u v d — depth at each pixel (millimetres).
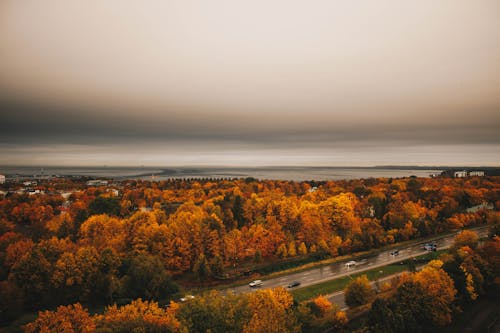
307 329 56188
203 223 101125
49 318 47688
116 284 71125
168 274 79812
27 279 68562
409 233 116125
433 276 61688
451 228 127250
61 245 83062
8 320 61500
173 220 110875
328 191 194750
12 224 125125
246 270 90125
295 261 96625
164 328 46406
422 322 57281
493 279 71188
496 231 93750
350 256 101750
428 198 150625
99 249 87000
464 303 65375
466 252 77812
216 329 50125
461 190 162250
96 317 50781
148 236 91938
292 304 59750
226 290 78875
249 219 118562
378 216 131500
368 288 64688
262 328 47938
